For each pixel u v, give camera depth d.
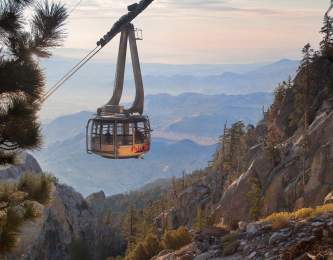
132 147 20.53
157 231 112.56
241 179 75.88
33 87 9.95
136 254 64.88
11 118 10.27
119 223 144.62
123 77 19.67
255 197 65.56
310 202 57.81
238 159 104.62
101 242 125.38
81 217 128.25
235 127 111.62
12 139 10.31
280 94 95.00
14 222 10.39
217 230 30.48
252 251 21.67
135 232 130.25
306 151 64.81
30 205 11.27
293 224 22.72
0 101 10.38
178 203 119.06
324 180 57.88
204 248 28.34
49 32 10.21
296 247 17.94
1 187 11.90
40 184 12.04
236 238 25.61
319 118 68.31
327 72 77.62
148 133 21.02
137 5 17.44
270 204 64.31
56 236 109.06
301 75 79.44
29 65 10.03
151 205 165.00
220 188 105.62
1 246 9.98
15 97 10.39
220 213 76.00
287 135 81.75
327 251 16.47
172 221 114.38
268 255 19.81
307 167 62.91
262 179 71.81
